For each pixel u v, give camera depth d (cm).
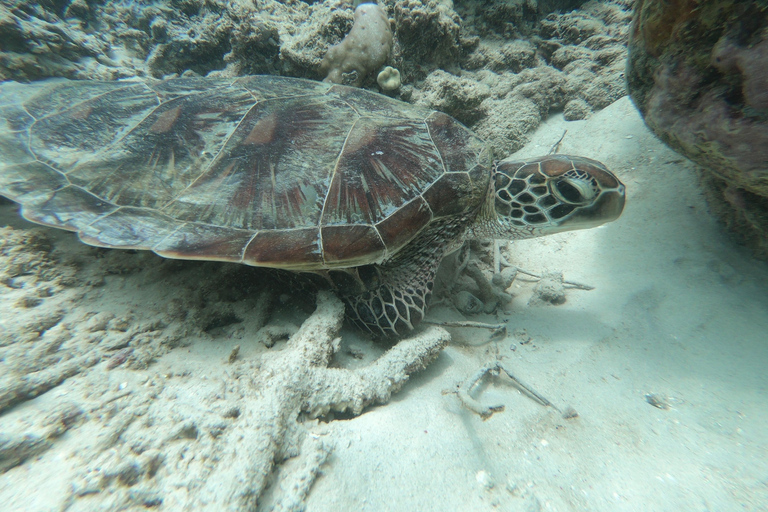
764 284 37
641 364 33
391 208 33
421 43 59
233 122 35
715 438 28
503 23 69
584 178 38
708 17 27
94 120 36
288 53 56
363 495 24
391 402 30
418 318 36
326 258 31
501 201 41
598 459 27
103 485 22
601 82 61
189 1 68
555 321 39
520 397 32
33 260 32
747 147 27
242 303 36
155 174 33
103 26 68
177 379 29
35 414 24
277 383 27
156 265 36
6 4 56
